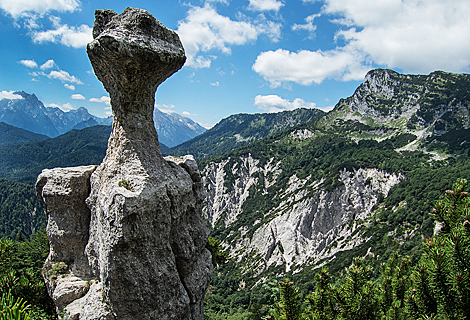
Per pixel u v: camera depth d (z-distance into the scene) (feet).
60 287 30.66
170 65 27.68
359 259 33.71
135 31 24.66
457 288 21.53
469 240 21.29
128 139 27.25
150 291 24.86
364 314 31.19
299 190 411.95
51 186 33.53
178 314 26.99
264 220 391.86
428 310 25.02
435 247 23.91
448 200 25.73
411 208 301.22
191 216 33.17
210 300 201.67
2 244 34.91
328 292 33.06
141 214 24.08
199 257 33.68
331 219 346.95
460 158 441.27
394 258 38.86
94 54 25.25
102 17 27.99
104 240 24.89
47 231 35.09
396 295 35.22
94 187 31.55
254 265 332.39
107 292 24.85
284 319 32.24
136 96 27.14
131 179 25.40
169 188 27.86
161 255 26.12
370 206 350.43
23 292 32.07
